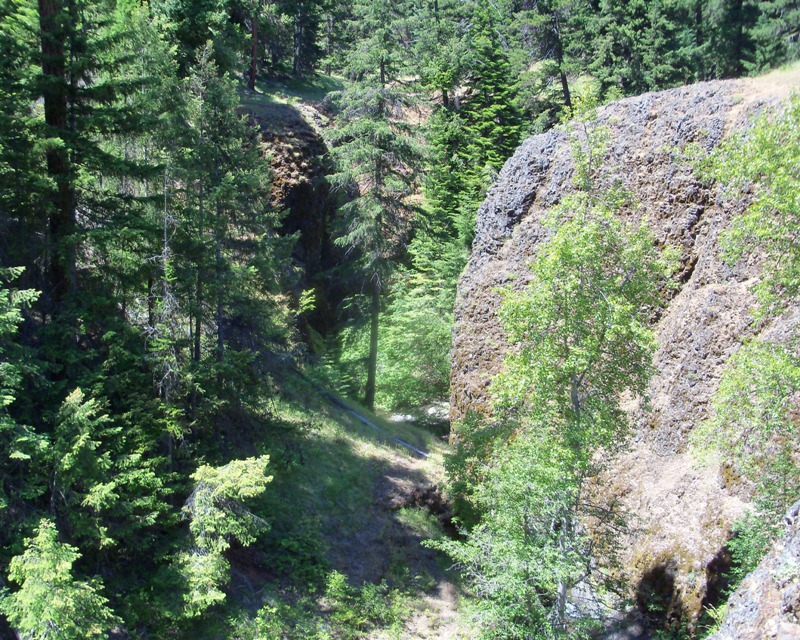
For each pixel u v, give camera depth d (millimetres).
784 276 10992
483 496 13711
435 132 36906
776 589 8289
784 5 33281
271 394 18922
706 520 13695
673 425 15859
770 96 16641
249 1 34938
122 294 14477
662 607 13703
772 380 10406
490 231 23828
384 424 25422
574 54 38781
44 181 12188
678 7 38156
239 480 12461
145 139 16891
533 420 13195
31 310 13328
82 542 11625
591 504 13156
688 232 17625
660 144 18719
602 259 12312
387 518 19469
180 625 12719
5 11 12969
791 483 10805
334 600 15703
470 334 23547
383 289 30469
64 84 13156
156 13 24453
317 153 31234
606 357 12609
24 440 10078
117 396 13656
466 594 17750
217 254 15852
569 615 12602
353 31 31391
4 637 9836
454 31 42938
